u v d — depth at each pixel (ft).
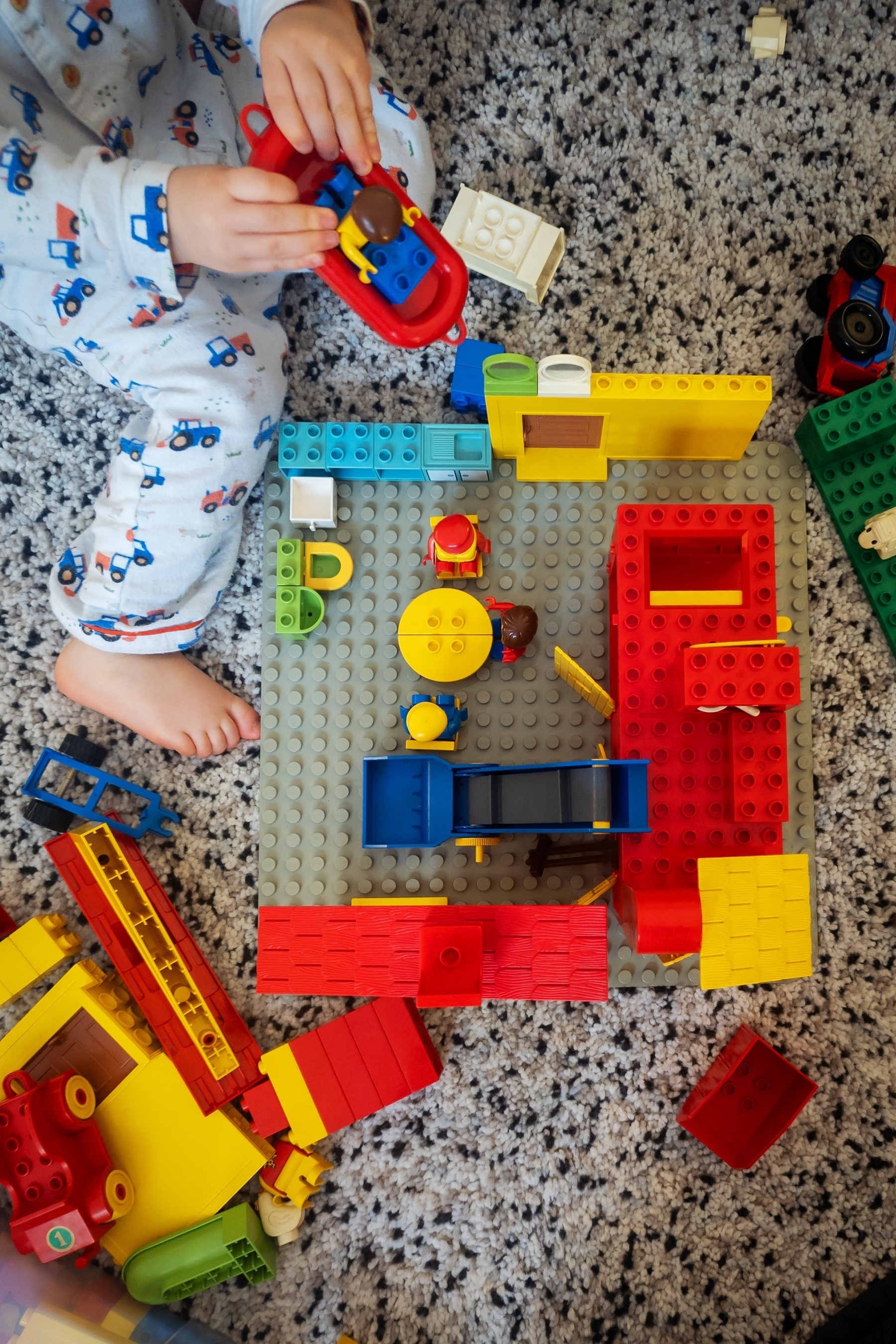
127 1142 3.01
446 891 3.12
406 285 2.51
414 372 3.36
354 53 2.54
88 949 3.24
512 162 3.38
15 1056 2.98
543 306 3.34
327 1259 3.08
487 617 3.11
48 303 2.80
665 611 2.78
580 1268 3.03
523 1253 3.05
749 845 2.82
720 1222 3.04
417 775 2.88
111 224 2.47
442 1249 3.06
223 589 3.23
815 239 3.34
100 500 3.05
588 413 2.91
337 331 3.38
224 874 3.25
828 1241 3.01
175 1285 2.95
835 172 3.34
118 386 3.00
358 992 2.81
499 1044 3.15
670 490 3.24
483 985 2.79
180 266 2.74
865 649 3.22
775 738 2.72
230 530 3.21
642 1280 3.02
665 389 2.81
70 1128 2.87
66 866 2.95
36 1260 2.88
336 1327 3.03
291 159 2.50
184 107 2.99
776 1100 3.05
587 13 3.37
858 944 3.14
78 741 3.23
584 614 3.20
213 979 3.06
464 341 3.16
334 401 3.37
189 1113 3.02
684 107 3.36
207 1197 3.00
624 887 2.86
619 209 3.36
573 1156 3.09
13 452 3.39
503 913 2.77
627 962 3.10
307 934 2.84
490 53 3.39
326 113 2.48
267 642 3.24
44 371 3.38
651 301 3.34
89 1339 2.67
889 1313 2.81
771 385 2.81
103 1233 2.92
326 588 3.21
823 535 3.26
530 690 3.17
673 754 2.84
